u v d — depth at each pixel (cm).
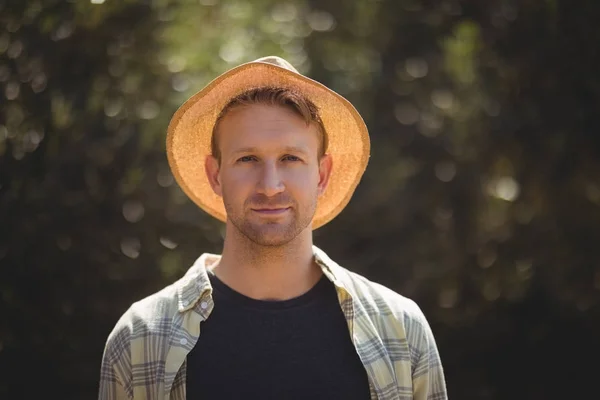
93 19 382
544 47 460
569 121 454
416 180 507
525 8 468
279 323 204
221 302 206
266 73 208
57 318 378
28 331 375
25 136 368
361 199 494
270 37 476
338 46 517
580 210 465
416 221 503
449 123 505
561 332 474
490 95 488
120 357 206
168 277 403
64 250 375
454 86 510
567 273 468
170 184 404
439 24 523
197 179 229
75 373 385
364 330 207
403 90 518
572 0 445
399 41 530
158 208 399
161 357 202
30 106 371
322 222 237
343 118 218
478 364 497
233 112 201
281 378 198
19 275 368
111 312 388
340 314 208
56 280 376
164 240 403
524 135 471
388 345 212
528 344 482
